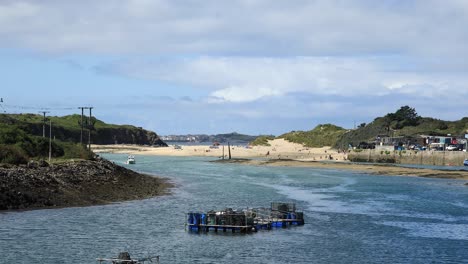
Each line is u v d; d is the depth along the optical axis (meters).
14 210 69.69
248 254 52.03
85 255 49.03
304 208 82.94
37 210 70.62
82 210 73.00
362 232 64.00
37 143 116.00
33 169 87.00
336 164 199.38
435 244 58.09
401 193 105.50
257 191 105.25
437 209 83.12
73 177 89.19
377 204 88.38
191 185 114.88
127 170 120.88
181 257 50.19
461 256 52.97
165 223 66.38
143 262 46.97
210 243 56.53
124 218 68.44
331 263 49.47
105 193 87.25
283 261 49.72
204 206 81.38
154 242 55.84
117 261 43.81
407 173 158.12
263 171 166.25
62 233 57.66
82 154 121.94
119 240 55.84
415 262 50.50
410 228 67.00
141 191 95.62
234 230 62.69
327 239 59.81
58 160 108.12
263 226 65.56
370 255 52.75
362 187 117.44
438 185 123.25
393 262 50.31
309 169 178.88
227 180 130.25
